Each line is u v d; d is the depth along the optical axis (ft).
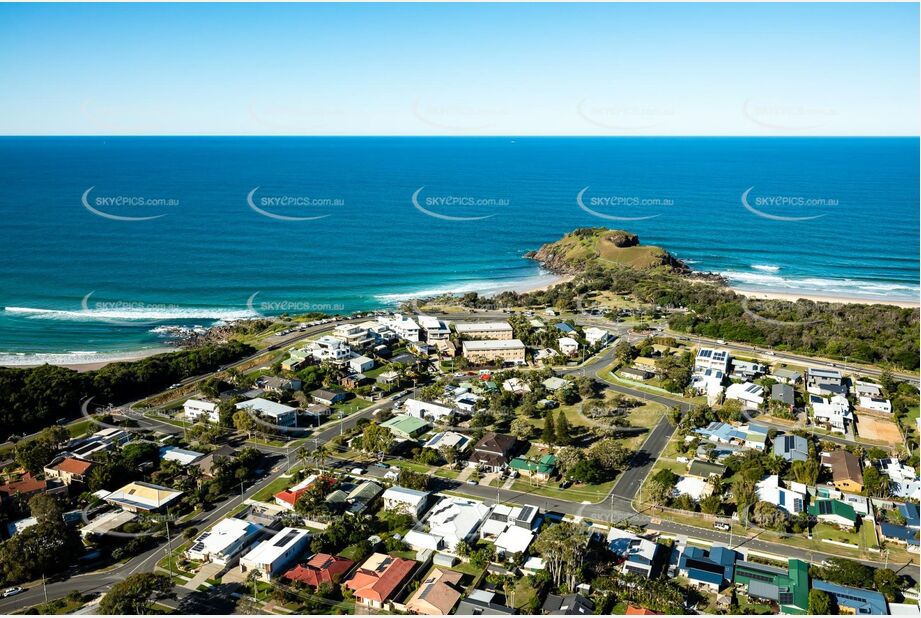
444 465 494.18
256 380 646.74
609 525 412.16
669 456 504.02
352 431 543.39
